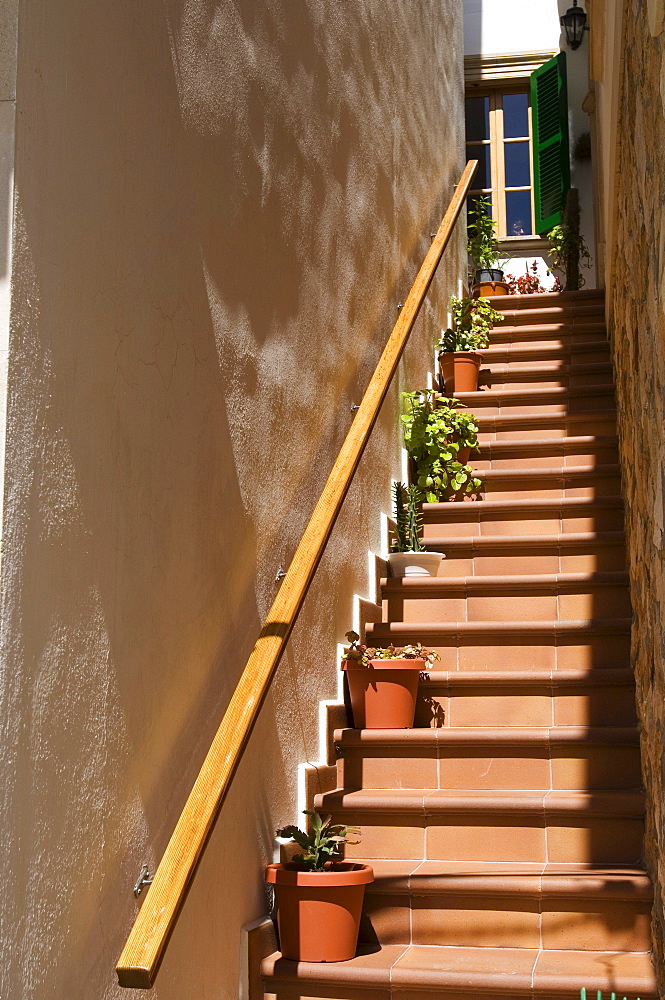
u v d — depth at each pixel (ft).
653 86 6.84
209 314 7.66
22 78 5.03
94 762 5.49
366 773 10.48
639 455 9.43
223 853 7.49
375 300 13.57
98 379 5.74
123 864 5.80
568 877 8.51
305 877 7.95
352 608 11.83
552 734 10.04
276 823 8.76
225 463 7.89
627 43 9.37
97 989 5.42
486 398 17.02
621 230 11.33
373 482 13.21
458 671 11.44
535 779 10.12
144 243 6.47
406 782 10.37
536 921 8.48
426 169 17.84
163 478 6.64
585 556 13.03
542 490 14.75
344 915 8.05
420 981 7.64
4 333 4.79
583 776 10.01
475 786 10.22
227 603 7.79
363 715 10.81
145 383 6.40
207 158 7.75
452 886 8.57
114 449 5.91
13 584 4.74
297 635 9.77
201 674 7.18
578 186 27.17
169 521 6.72
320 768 9.95
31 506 4.93
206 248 7.64
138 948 5.15
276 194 9.53
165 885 5.52
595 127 22.94
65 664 5.21
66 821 5.15
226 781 6.26
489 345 19.20
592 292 20.61
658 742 7.72
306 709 9.89
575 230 24.85
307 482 10.18
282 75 9.88
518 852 9.32
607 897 8.32
